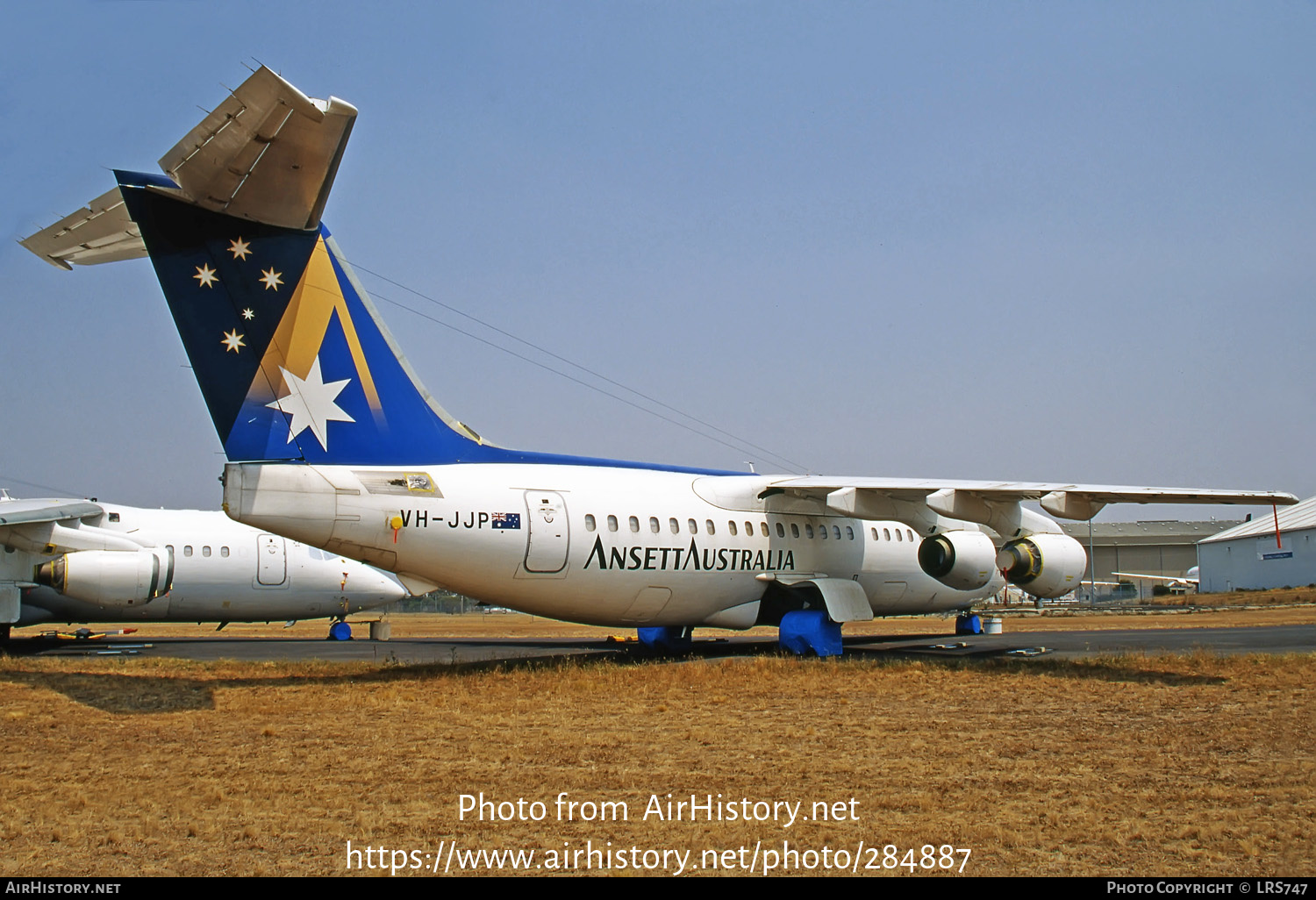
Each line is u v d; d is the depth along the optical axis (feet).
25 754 29.68
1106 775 26.84
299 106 31.01
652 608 53.98
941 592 71.36
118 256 42.29
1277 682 43.73
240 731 33.55
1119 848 20.54
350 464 43.37
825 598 59.11
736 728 34.04
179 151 33.27
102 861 19.70
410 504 44.29
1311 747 30.32
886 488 54.90
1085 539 286.46
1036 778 26.61
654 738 32.37
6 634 70.49
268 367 40.98
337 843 21.03
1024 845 20.81
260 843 20.98
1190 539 283.18
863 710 37.83
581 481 51.60
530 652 66.69
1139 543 285.23
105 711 37.17
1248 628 88.58
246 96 30.68
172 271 38.58
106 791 25.18
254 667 51.49
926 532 61.93
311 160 33.71
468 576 46.42
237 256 39.81
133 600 64.08
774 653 60.95
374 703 39.37
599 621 53.57
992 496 55.16
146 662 53.67
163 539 74.59
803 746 30.94
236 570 76.54
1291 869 19.12
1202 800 24.21
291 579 78.74
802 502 61.11
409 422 45.91
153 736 32.60
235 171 34.22
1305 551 185.57
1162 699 39.81
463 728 34.09
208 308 39.60
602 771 27.63
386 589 82.84
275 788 25.66
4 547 62.75
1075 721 35.14
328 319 42.68
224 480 40.09
